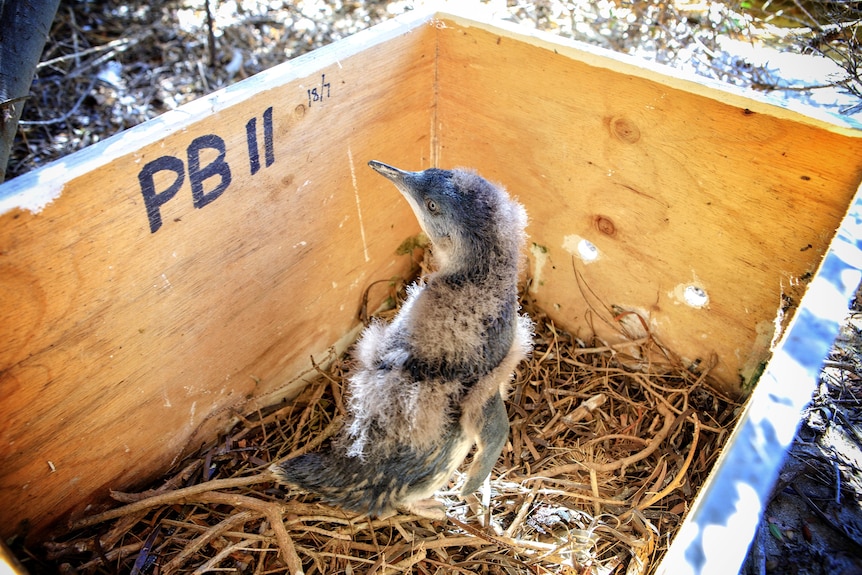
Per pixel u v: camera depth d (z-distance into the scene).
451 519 0.55
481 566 0.53
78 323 0.42
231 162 0.46
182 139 0.42
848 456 0.44
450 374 0.48
